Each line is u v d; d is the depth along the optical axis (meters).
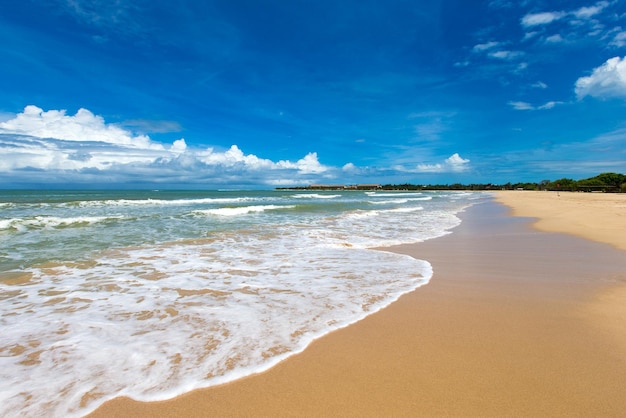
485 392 2.67
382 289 5.38
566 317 4.18
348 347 3.43
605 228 11.80
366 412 2.46
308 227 13.41
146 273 6.31
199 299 4.86
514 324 3.98
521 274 6.30
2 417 2.38
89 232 11.31
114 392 2.69
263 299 4.88
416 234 11.74
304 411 2.48
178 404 2.55
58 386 2.76
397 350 3.36
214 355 3.26
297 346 3.44
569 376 2.87
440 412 2.45
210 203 30.20
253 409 2.50
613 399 2.56
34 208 21.64
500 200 42.88
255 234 11.34
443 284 5.67
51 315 4.24
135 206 25.12
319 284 5.65
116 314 4.29
